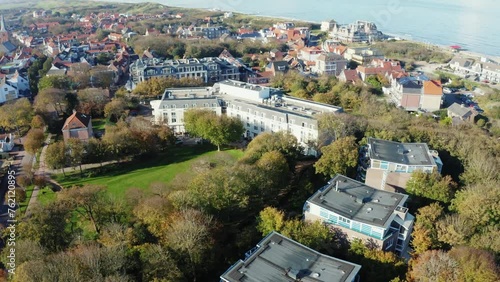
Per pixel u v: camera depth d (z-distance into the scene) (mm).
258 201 143375
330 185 138750
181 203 129375
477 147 177500
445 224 122062
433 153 172375
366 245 121062
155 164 197125
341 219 123938
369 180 160000
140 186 172625
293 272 97562
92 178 183000
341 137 185125
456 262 102812
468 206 129375
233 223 138250
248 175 143000
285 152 172500
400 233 124562
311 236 117250
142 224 124625
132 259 110688
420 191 145500
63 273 100500
